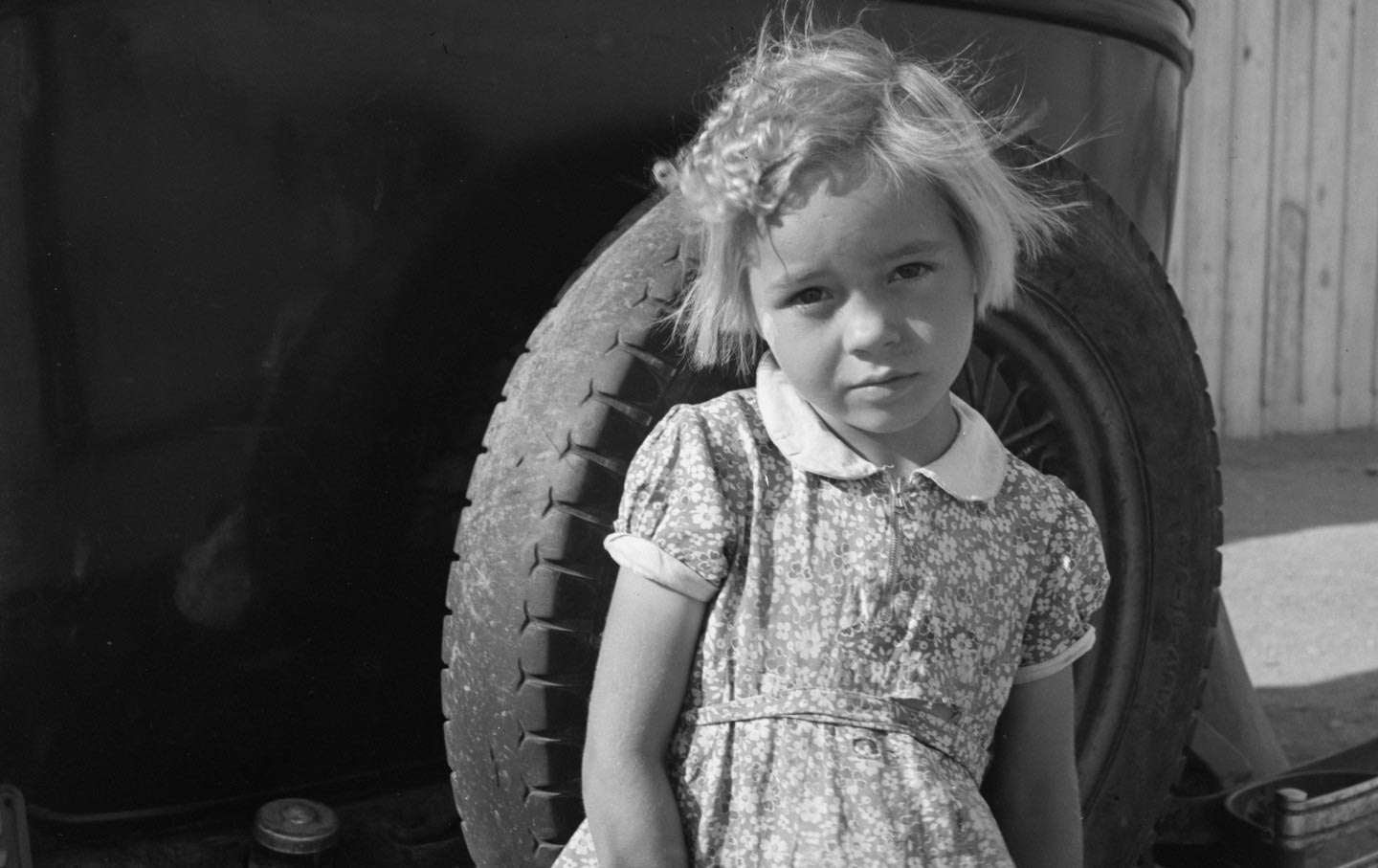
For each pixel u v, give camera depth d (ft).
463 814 5.53
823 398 4.23
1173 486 6.85
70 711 5.80
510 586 5.17
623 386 5.20
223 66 5.41
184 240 5.49
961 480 4.42
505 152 5.94
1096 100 7.38
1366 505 19.11
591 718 4.33
